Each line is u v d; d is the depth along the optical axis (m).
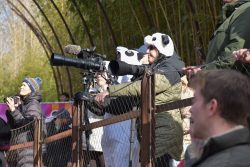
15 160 9.19
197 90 2.83
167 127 5.50
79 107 6.88
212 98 2.76
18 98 9.10
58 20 18.78
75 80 18.69
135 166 6.23
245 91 2.75
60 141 8.09
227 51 4.68
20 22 25.59
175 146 5.54
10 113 9.05
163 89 5.53
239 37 4.67
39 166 8.54
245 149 2.61
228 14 5.06
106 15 13.75
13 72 25.73
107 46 15.09
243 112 2.75
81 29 17.02
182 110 5.93
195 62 11.45
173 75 5.78
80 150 6.87
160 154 5.44
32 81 9.05
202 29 10.95
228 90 2.74
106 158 6.86
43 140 8.45
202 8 11.05
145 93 5.32
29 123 8.80
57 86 18.83
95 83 6.64
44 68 23.28
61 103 11.16
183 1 11.70
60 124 8.64
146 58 6.33
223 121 2.75
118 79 7.17
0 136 7.77
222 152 2.61
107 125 6.43
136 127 5.87
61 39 18.78
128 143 6.52
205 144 2.68
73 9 16.34
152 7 12.84
